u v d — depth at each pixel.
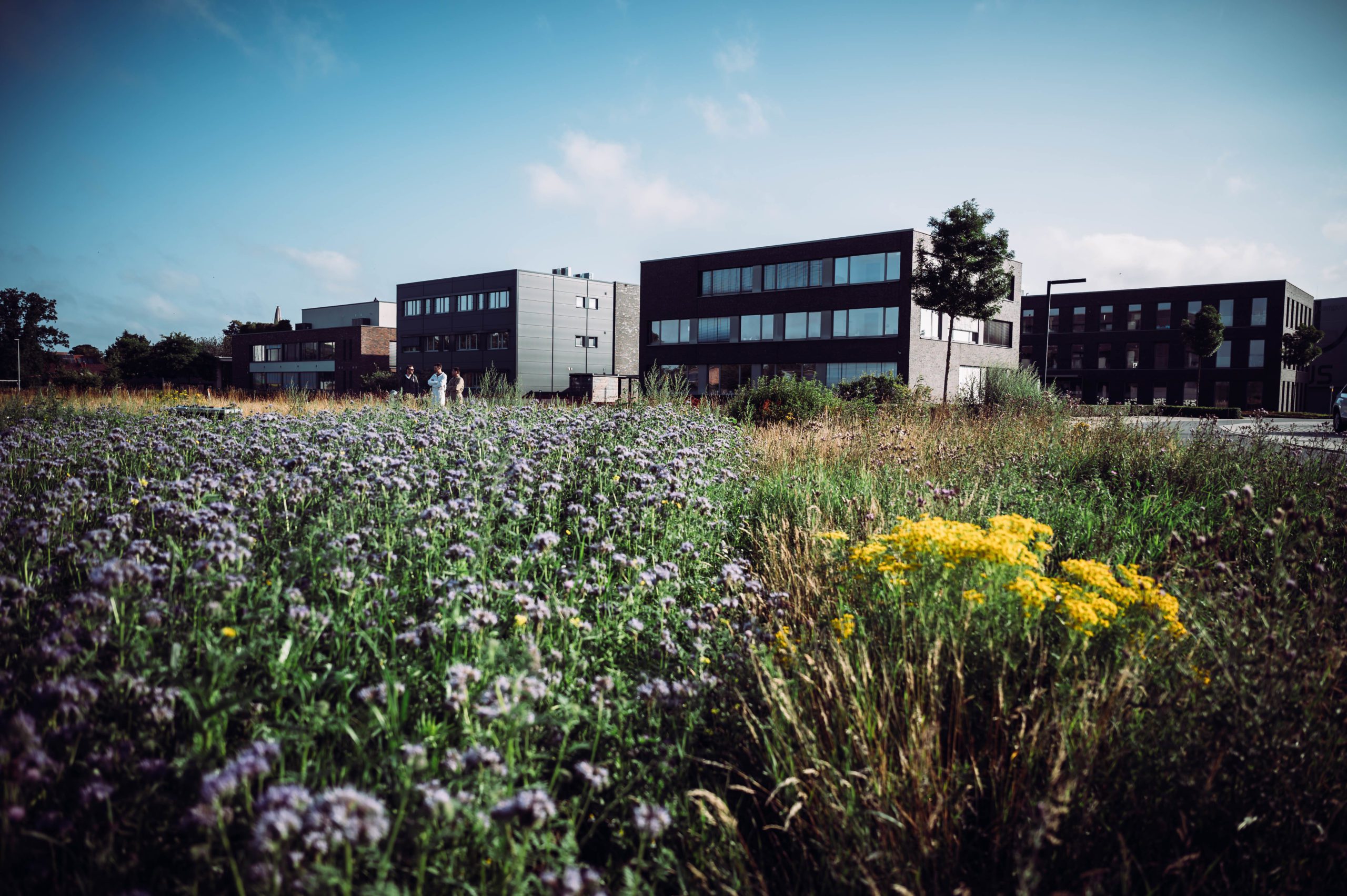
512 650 2.54
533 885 1.86
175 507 3.48
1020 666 2.79
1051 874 2.02
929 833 2.06
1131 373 57.41
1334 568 3.68
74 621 2.27
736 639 3.13
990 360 36.25
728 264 37.59
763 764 2.46
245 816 1.70
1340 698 2.46
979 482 6.04
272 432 6.55
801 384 14.09
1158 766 2.23
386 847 1.78
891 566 3.07
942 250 28.50
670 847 2.18
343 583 2.90
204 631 2.38
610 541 3.92
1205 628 2.73
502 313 51.38
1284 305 51.69
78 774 1.96
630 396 13.19
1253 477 6.23
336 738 2.19
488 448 5.84
